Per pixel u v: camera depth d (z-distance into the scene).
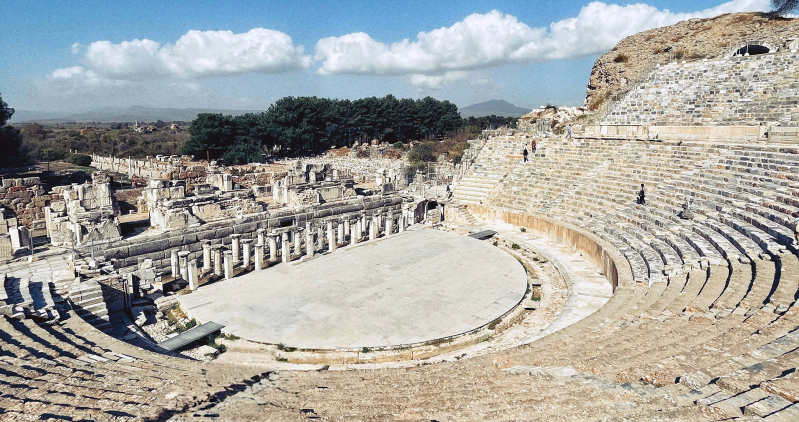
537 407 7.60
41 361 10.67
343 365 15.04
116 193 35.72
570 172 36.88
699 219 22.95
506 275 23.45
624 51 67.94
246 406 8.36
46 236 27.41
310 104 98.62
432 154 76.00
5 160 62.22
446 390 9.05
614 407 7.29
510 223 35.25
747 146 28.27
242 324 17.41
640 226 25.94
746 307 12.02
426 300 20.02
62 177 46.06
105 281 18.83
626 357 9.77
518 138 45.69
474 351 16.14
